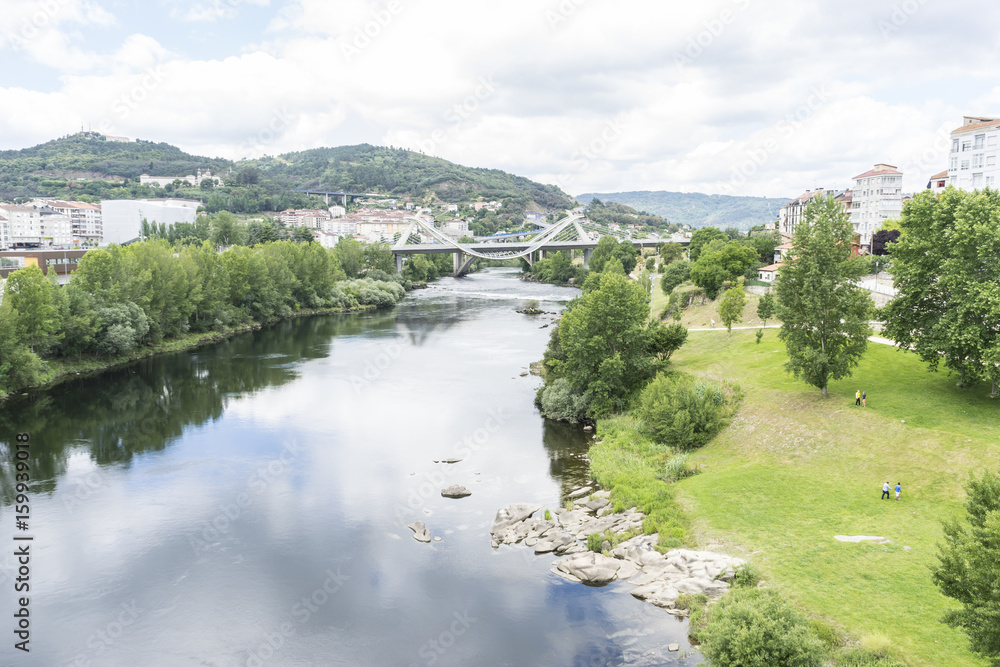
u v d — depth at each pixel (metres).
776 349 81.75
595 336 75.19
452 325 148.75
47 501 55.12
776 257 142.12
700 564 41.00
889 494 46.69
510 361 109.12
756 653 29.59
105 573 44.12
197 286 131.25
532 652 35.44
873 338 77.38
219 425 75.69
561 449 66.88
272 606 40.41
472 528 50.06
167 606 40.50
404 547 47.22
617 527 48.38
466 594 41.19
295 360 111.56
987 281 51.91
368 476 60.31
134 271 116.50
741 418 64.69
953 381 61.12
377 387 92.44
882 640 31.45
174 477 60.25
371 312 175.75
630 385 77.56
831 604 35.28
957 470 46.75
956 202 56.44
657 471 58.09
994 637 24.12
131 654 36.22
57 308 97.44
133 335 107.94
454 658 35.19
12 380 89.44
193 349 122.94
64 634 37.91
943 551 26.77
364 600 40.81
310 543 47.97
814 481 50.84
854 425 56.06
